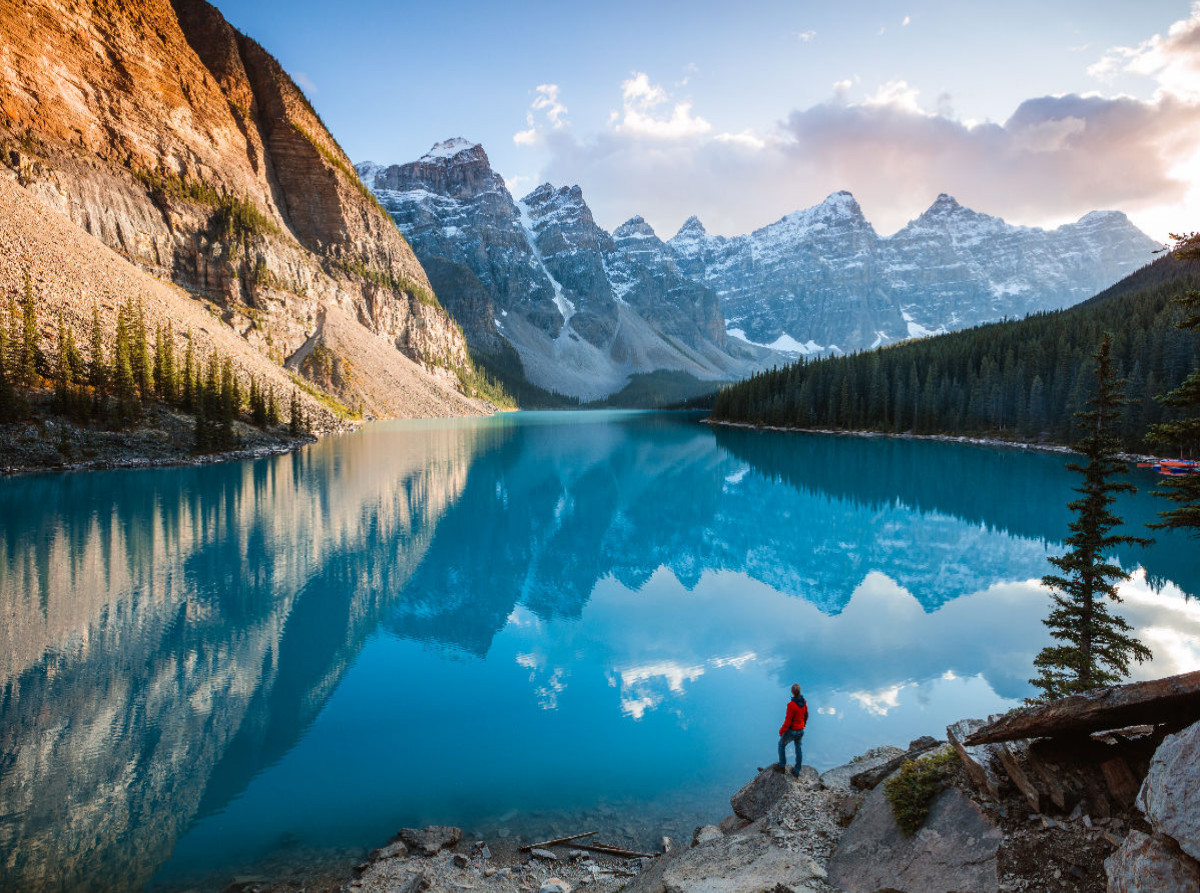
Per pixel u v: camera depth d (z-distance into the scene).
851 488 63.72
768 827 10.42
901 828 8.84
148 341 84.88
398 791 14.30
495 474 70.12
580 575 34.22
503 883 10.82
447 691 19.88
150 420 72.81
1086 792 7.92
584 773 15.12
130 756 15.53
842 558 38.06
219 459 71.62
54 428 63.22
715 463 84.25
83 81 123.56
